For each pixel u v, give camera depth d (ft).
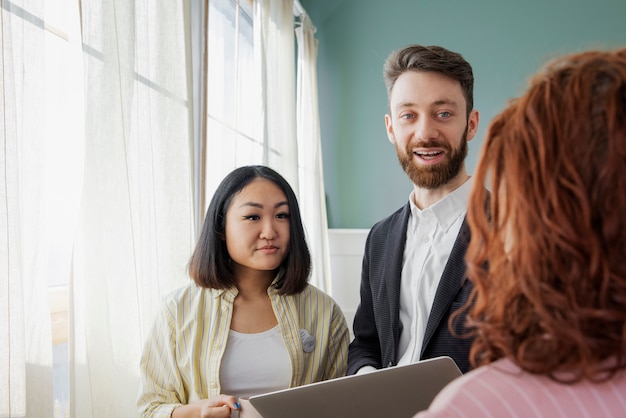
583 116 1.40
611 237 1.34
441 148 4.07
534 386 1.39
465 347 3.66
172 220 5.13
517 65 12.30
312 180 11.46
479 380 1.45
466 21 12.59
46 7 4.09
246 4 8.76
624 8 11.98
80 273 3.98
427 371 2.80
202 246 3.92
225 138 7.47
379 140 13.00
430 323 3.76
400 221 4.44
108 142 4.15
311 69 12.09
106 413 4.01
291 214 3.98
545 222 1.40
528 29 12.31
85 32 4.09
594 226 1.37
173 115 5.22
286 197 3.96
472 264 1.63
